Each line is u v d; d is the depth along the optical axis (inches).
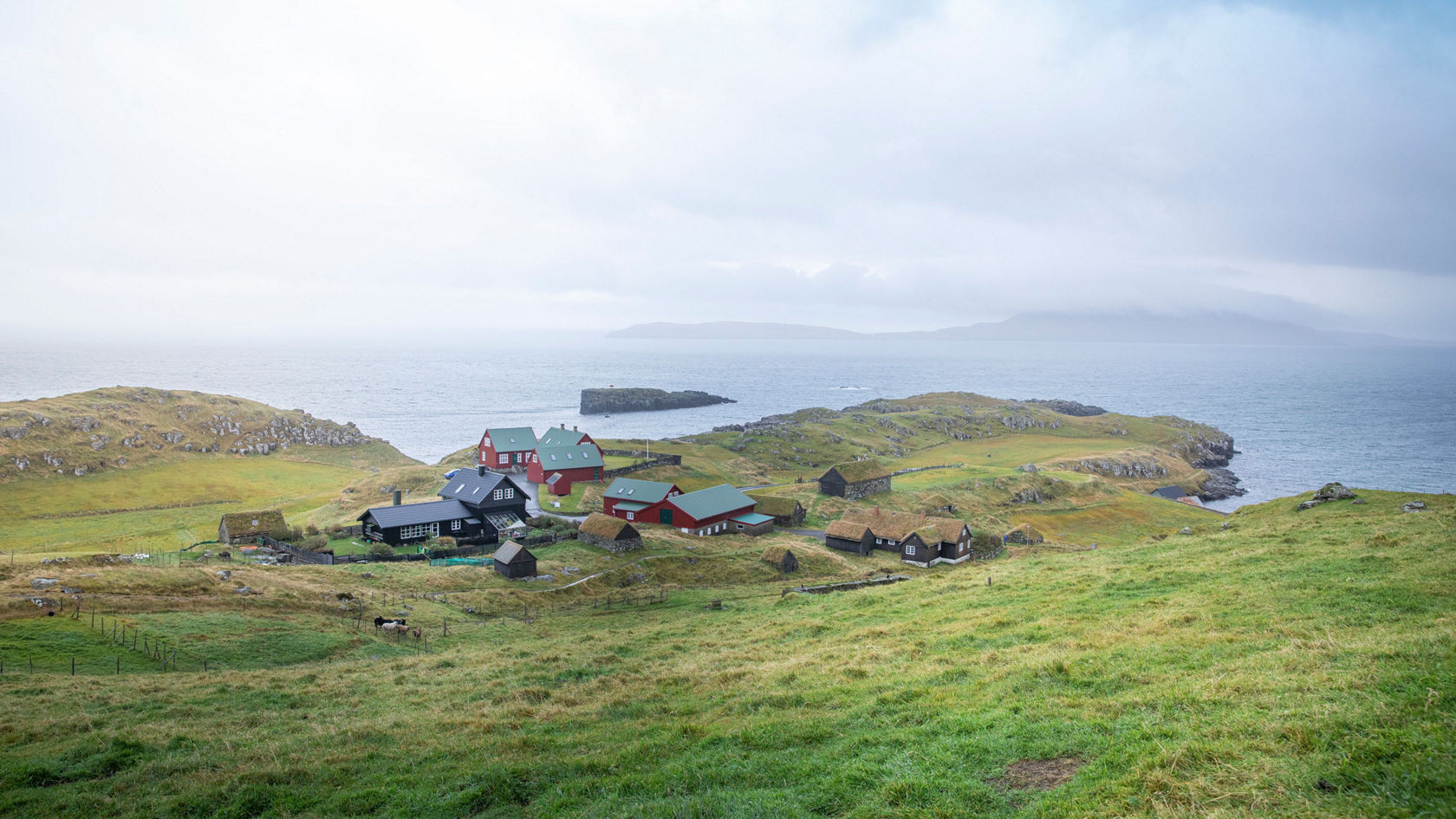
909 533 3988.7
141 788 899.4
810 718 938.1
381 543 3752.5
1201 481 7534.5
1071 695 852.0
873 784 687.1
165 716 1250.0
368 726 1122.0
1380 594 1083.3
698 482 5876.0
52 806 853.8
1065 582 1749.5
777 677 1232.2
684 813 667.4
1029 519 5305.1
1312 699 660.7
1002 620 1414.9
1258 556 1627.7
